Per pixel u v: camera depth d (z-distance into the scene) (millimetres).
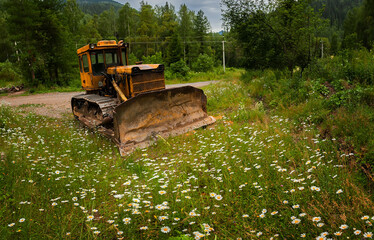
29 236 2771
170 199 3484
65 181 4297
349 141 4789
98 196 3945
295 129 6461
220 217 3074
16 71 30547
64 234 2768
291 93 9141
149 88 7426
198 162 5070
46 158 5457
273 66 13344
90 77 8461
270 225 2744
